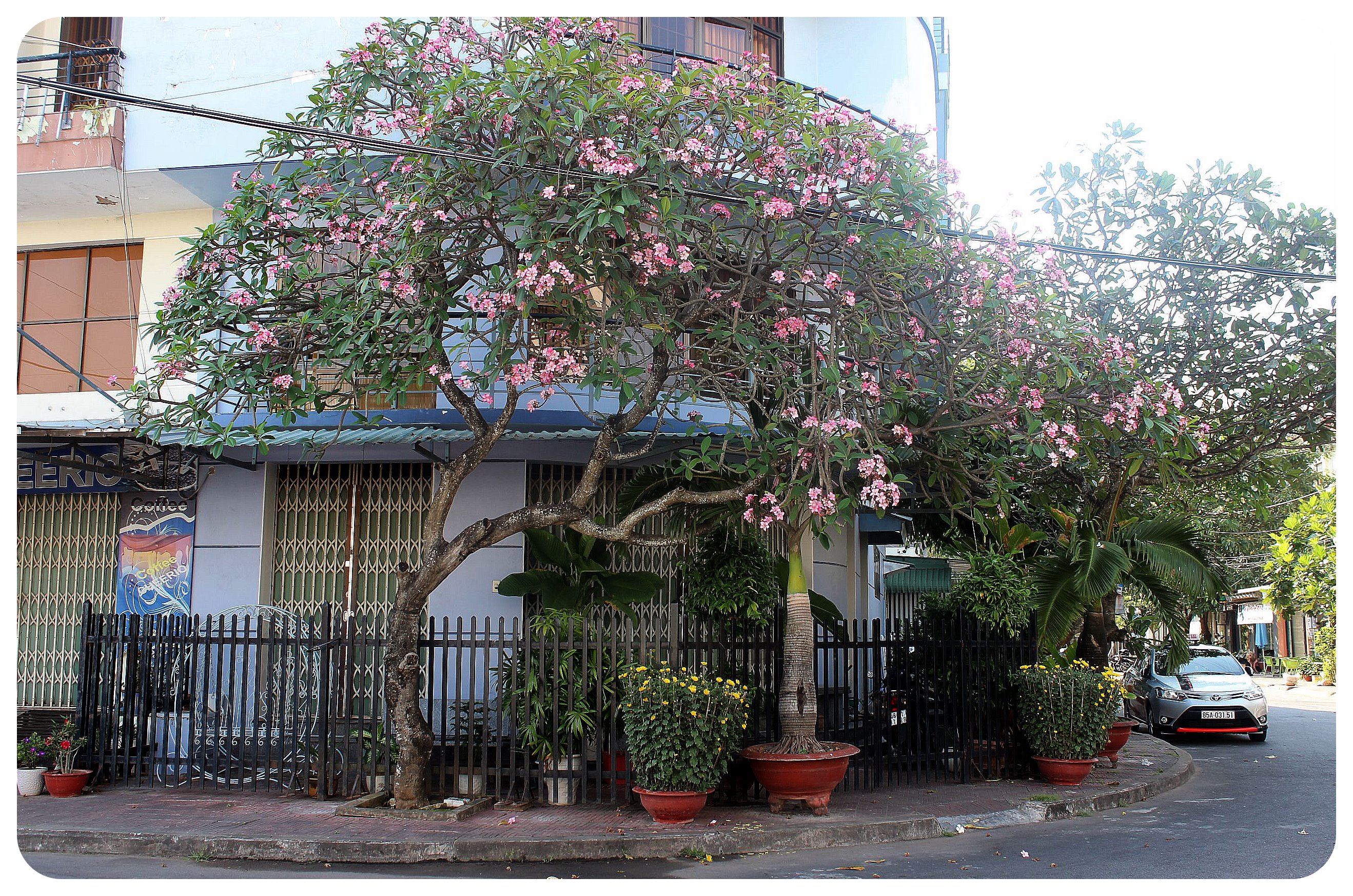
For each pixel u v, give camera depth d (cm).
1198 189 1148
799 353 903
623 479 1196
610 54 865
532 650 938
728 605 958
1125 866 735
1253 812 960
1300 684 3070
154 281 1240
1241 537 2212
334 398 1127
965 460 1009
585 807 896
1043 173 1177
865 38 1330
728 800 923
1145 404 854
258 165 958
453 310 1142
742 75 918
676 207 816
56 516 1219
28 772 946
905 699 1091
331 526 1175
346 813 857
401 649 892
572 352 845
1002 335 855
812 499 790
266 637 1073
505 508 1142
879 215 869
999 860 755
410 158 847
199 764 1002
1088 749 1030
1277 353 1149
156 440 968
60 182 1166
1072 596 1125
